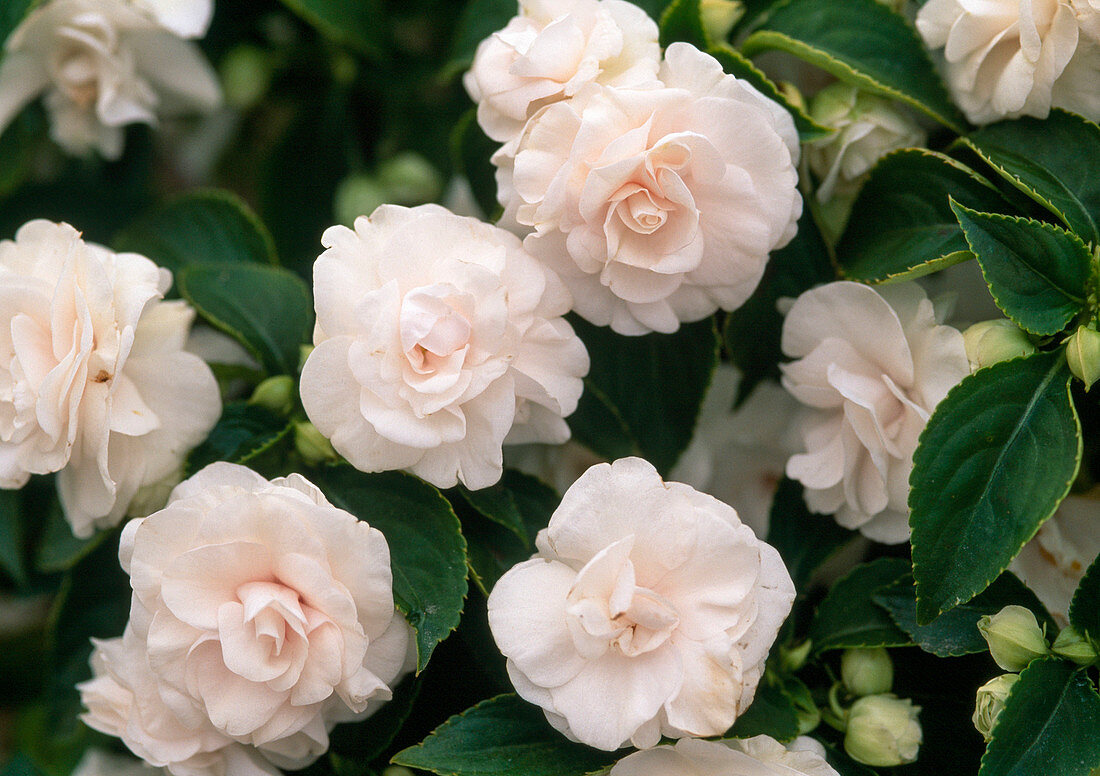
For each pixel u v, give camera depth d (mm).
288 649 448
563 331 458
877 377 472
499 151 462
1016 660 454
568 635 443
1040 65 467
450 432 448
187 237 532
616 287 457
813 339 476
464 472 454
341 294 449
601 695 443
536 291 454
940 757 473
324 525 445
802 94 500
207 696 449
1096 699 451
